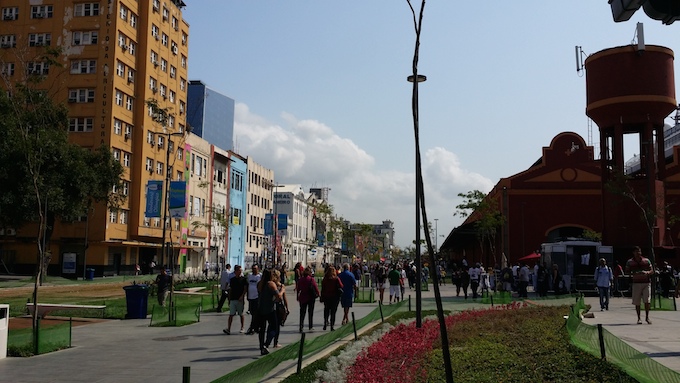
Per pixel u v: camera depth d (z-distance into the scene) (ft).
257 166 306.76
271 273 44.32
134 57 193.88
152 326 61.46
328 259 455.22
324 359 38.75
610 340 30.60
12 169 123.13
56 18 183.93
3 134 120.47
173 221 210.18
